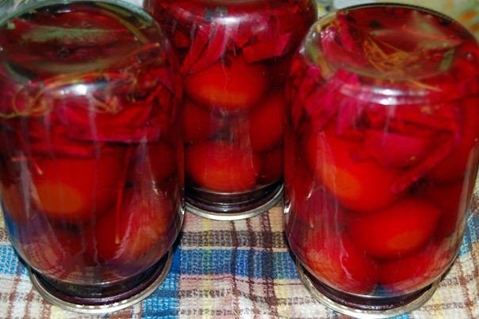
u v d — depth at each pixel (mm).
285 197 775
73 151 627
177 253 820
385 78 616
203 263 808
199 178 842
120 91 626
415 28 674
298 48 699
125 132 639
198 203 878
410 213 652
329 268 716
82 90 614
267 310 755
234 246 830
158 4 774
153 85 651
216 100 769
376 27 676
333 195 661
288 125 707
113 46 655
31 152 634
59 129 619
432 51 645
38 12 699
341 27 676
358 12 701
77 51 646
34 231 692
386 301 758
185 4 753
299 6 770
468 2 1031
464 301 766
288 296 774
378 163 624
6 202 702
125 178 661
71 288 761
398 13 698
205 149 814
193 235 845
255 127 795
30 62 633
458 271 792
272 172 851
